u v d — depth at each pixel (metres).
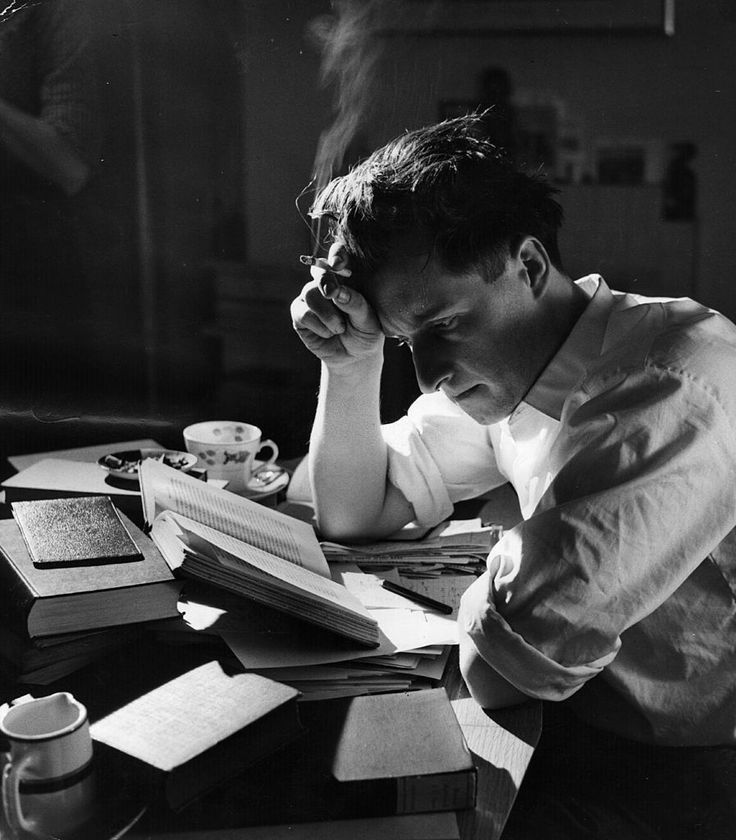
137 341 2.09
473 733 0.91
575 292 1.09
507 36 2.13
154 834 0.77
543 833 0.95
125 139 2.02
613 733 1.06
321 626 0.98
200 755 0.78
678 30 2.17
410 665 0.98
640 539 0.91
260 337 2.14
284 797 0.80
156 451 1.40
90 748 0.80
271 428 2.16
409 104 2.13
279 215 2.12
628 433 0.93
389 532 1.32
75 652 0.96
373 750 0.82
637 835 0.94
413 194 0.97
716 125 2.23
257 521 1.20
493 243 0.98
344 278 1.18
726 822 0.95
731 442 0.95
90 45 1.91
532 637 0.91
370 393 1.28
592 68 2.18
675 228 2.29
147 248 2.08
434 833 0.77
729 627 1.01
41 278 2.03
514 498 1.44
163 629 0.99
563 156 2.25
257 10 2.02
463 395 1.07
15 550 1.04
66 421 2.04
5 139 1.96
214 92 2.02
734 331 1.04
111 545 1.04
